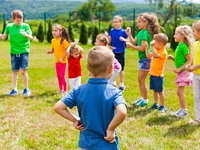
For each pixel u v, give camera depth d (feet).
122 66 25.18
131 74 34.60
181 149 13.80
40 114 18.34
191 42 17.53
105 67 8.34
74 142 14.20
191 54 17.42
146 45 18.79
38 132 15.46
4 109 19.20
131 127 16.42
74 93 8.61
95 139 8.27
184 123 17.17
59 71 23.12
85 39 83.10
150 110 19.45
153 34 19.04
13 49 22.38
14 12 21.98
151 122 17.29
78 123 8.62
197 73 16.74
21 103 20.65
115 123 7.99
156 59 18.67
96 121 8.21
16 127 16.15
